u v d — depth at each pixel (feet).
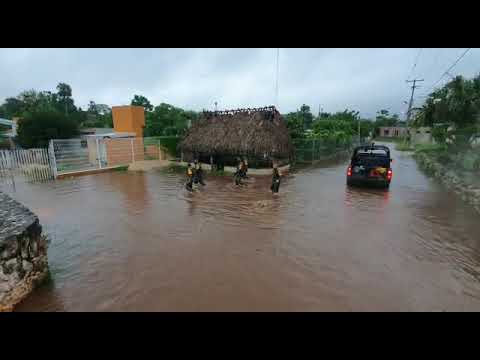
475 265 17.13
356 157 39.55
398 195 35.04
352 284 15.10
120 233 22.88
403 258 18.10
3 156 45.70
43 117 66.08
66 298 14.02
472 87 49.19
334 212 28.07
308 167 62.23
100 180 47.78
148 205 31.35
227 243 20.66
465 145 48.47
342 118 148.97
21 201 33.55
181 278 15.83
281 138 52.16
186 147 60.39
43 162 49.83
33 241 14.53
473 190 31.17
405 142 127.54
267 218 26.32
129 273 16.43
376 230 23.07
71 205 31.63
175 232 22.95
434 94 64.34
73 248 20.02
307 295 14.15
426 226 23.88
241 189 39.42
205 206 30.68
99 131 87.92
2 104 149.69
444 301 13.57
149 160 70.64
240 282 15.38
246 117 54.34
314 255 18.58
